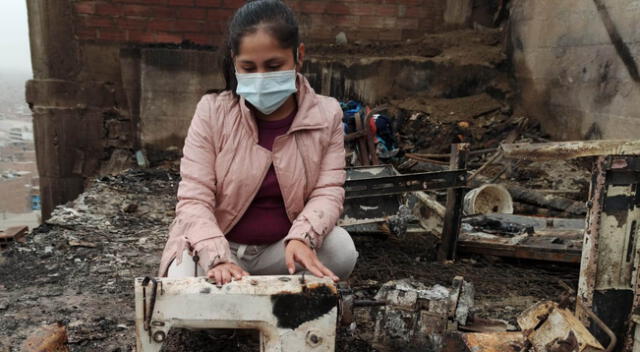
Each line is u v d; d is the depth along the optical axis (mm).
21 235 3734
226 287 1327
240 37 1567
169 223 3645
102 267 2828
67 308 2338
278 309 1333
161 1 5492
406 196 3365
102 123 5727
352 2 5945
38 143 5684
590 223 1588
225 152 1704
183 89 5535
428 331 1874
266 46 1559
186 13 5547
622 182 1540
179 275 1614
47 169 5746
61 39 5488
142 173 5062
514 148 1653
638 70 4133
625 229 1568
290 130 1725
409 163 5035
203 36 5617
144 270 2805
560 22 5176
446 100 5859
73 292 2516
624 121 4305
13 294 2480
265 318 1335
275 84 1607
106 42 5559
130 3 5480
